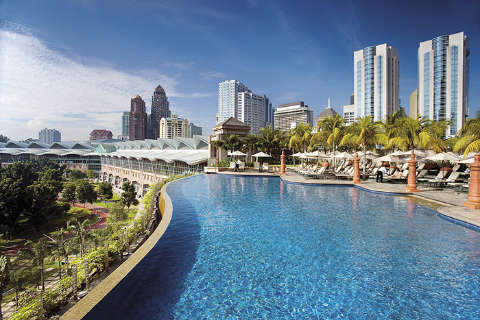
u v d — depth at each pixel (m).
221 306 4.94
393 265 6.54
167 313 4.68
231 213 11.68
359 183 20.08
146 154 70.25
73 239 19.62
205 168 32.34
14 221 33.62
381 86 113.44
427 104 104.75
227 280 5.84
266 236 8.65
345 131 27.69
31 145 123.00
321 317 4.64
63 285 5.34
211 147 41.03
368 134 23.45
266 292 5.41
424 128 20.08
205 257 7.00
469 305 4.96
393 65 115.19
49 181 51.06
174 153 58.09
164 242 8.05
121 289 5.36
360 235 8.71
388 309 4.85
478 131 13.09
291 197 15.66
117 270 5.86
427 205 13.15
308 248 7.63
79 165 111.06
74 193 58.62
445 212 10.65
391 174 23.44
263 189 19.03
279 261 6.79
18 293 16.27
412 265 6.54
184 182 23.41
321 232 9.02
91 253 6.92
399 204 13.50
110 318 4.42
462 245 7.77
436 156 18.53
